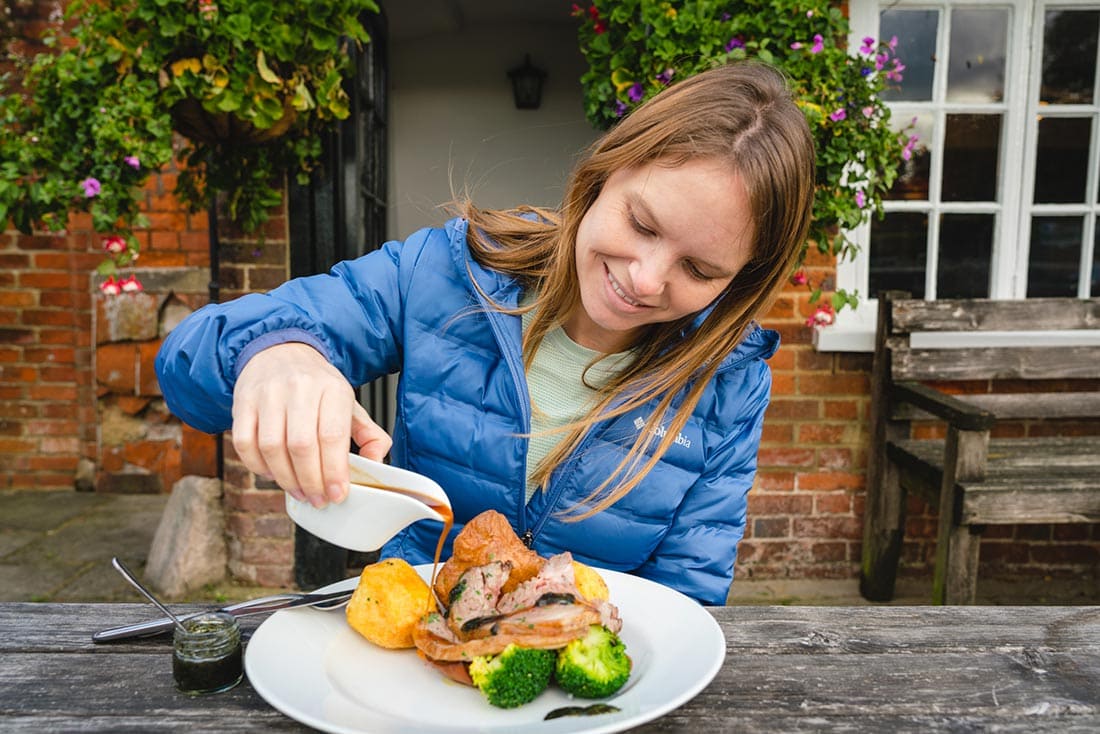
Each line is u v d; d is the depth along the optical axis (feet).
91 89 7.97
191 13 7.68
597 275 3.37
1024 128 10.37
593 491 4.17
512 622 2.63
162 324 13.05
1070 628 3.35
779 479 10.27
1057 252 10.66
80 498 13.15
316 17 7.86
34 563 10.50
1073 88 10.44
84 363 13.37
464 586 2.84
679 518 4.31
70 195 8.05
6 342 13.30
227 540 9.93
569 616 2.61
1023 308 9.45
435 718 2.45
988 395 9.82
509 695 2.48
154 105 7.93
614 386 4.15
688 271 3.21
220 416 3.55
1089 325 9.46
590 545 4.25
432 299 4.28
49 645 3.05
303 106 8.16
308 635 2.86
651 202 3.06
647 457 4.17
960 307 9.43
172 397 3.55
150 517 12.25
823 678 2.92
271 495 9.66
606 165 3.41
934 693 2.83
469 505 4.26
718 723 2.63
